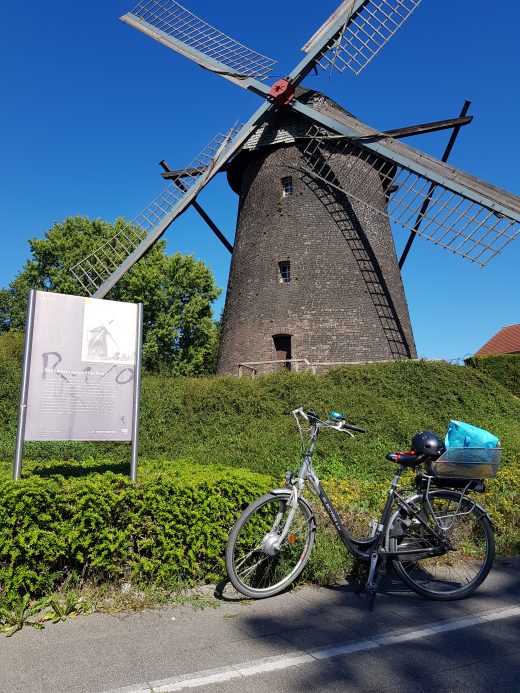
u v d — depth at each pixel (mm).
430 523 4855
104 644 3598
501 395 17344
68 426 4941
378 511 5984
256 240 21453
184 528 4691
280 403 14531
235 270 22297
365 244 20688
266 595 4527
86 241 35594
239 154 21859
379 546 4641
